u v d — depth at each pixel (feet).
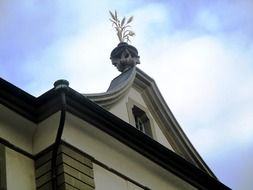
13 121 47.26
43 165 46.44
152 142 54.24
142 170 53.62
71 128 48.73
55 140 46.60
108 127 51.11
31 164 46.75
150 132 60.95
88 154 48.88
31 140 48.11
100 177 48.88
